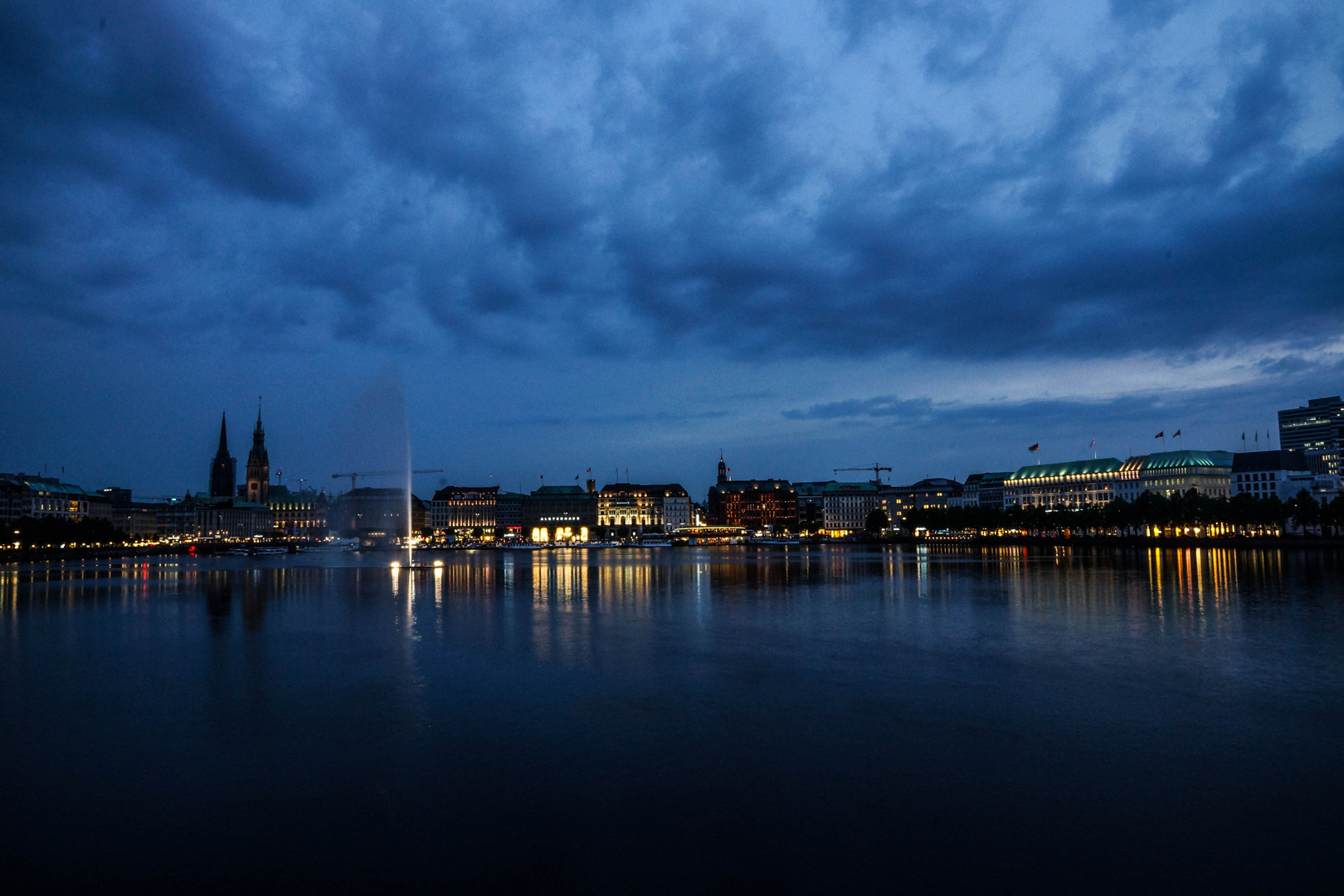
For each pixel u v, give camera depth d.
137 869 16.31
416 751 23.59
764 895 15.15
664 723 26.48
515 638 45.66
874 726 26.00
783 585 86.50
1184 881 15.58
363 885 15.64
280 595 77.19
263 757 23.16
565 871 16.17
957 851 16.91
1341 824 18.14
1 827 18.39
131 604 68.38
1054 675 33.84
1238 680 32.62
